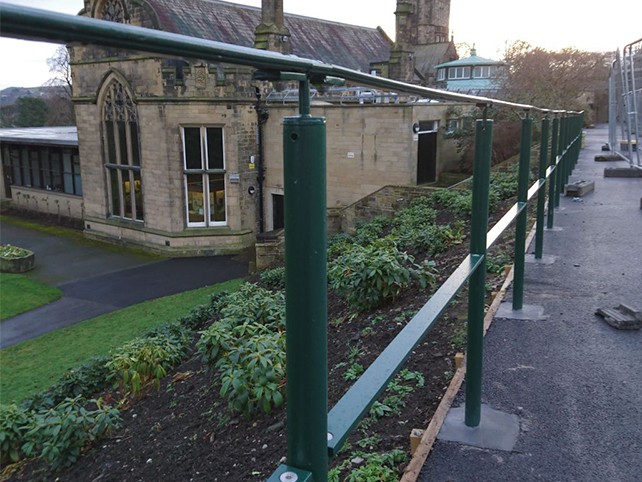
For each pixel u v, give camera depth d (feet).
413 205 46.50
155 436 16.84
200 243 60.80
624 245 21.15
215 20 73.31
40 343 36.68
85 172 69.31
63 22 2.04
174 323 29.09
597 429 9.47
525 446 9.05
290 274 3.71
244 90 59.52
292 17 88.48
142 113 60.13
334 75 3.83
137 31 2.38
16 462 19.12
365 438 10.41
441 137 59.26
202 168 59.88
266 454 12.96
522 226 14.17
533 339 13.08
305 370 3.79
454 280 7.34
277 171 61.77
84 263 59.00
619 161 49.24
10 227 78.95
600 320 14.10
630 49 32.83
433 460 8.74
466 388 9.50
